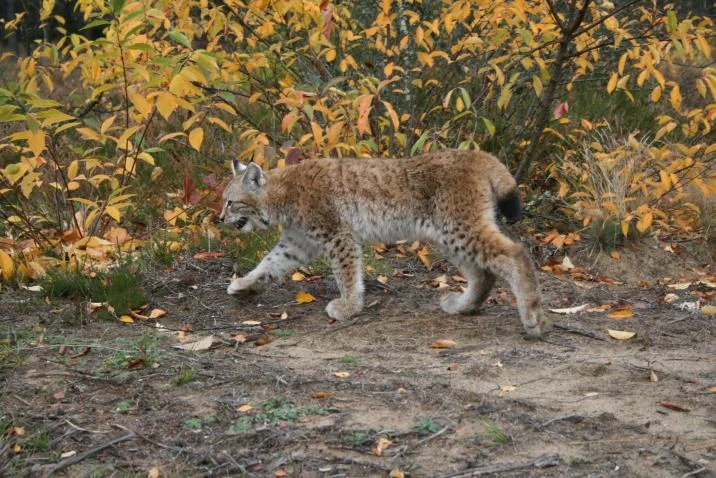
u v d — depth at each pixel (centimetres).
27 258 729
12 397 469
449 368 518
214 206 800
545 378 500
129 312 638
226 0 786
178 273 731
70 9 1666
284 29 884
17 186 860
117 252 757
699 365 526
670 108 1052
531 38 720
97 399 469
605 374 507
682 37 669
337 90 743
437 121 901
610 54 997
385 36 888
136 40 677
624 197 815
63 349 543
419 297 694
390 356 548
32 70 793
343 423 432
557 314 654
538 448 404
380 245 801
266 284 682
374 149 755
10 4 1661
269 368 518
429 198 629
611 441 411
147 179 916
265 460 398
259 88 862
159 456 405
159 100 601
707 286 737
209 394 475
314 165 672
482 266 606
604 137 957
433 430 421
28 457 404
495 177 615
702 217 863
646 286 748
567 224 845
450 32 762
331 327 620
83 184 908
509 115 945
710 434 418
